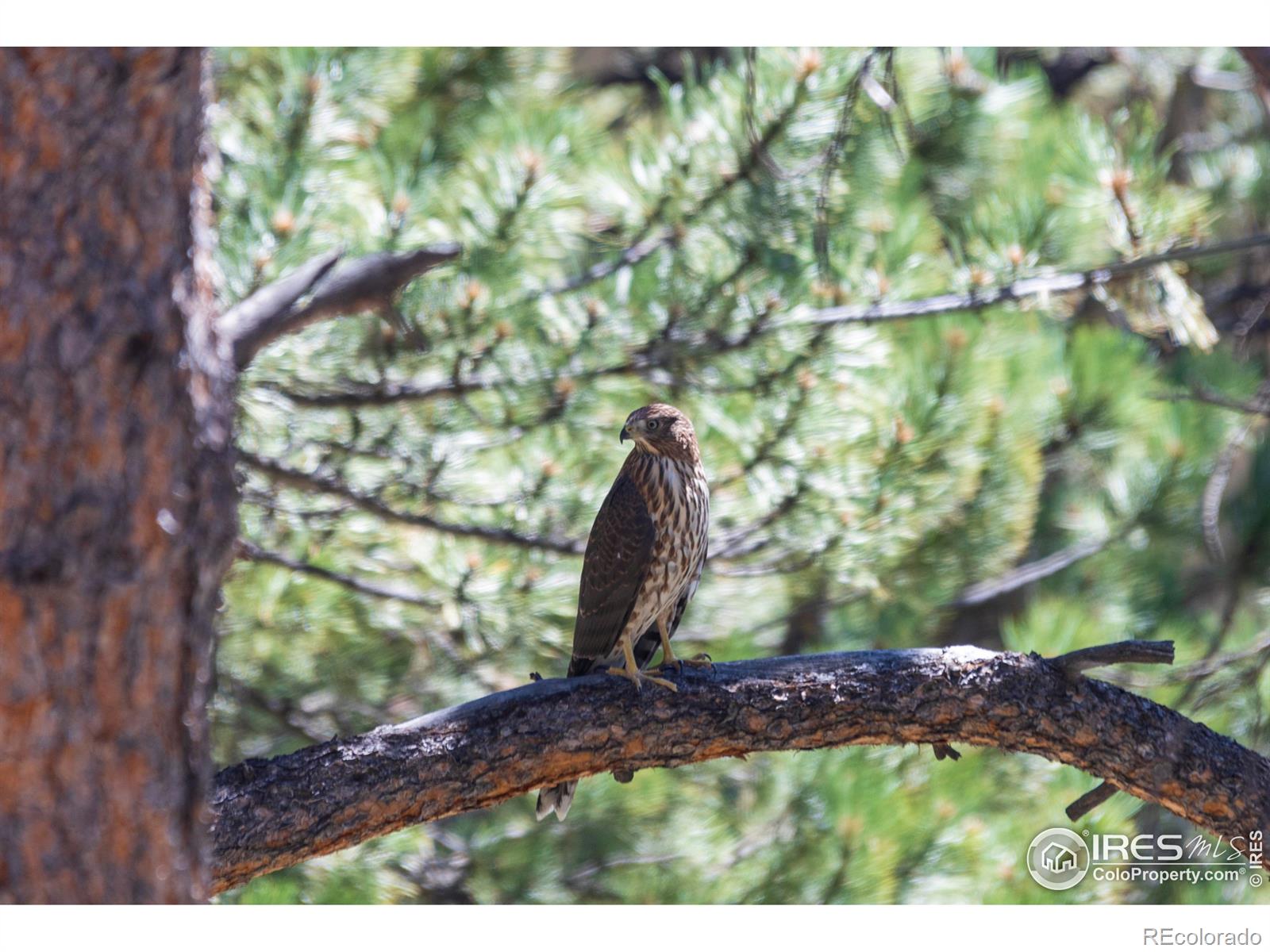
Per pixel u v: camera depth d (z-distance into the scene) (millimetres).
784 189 10234
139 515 4277
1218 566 14586
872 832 11539
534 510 10664
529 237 10219
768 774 13898
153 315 4301
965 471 12000
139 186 4273
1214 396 11461
